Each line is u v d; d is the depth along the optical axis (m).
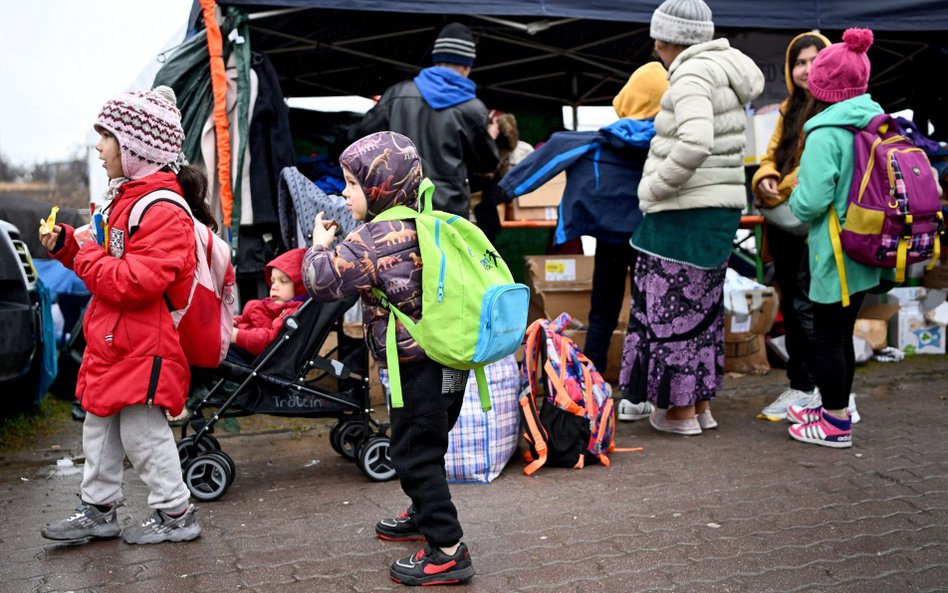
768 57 7.44
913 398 5.69
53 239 3.03
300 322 3.92
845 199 4.21
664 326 4.67
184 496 3.26
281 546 3.21
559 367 4.30
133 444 3.15
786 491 3.79
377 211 2.82
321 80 8.10
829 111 4.26
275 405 3.99
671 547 3.17
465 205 5.23
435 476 2.84
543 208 6.38
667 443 4.68
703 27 4.59
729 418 5.24
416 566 2.86
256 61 5.33
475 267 2.73
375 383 5.45
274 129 5.28
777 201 4.95
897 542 3.19
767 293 6.31
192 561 3.07
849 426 4.49
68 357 5.56
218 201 5.23
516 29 7.03
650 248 4.68
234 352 4.02
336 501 3.76
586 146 5.10
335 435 4.42
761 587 2.82
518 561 3.06
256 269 5.34
